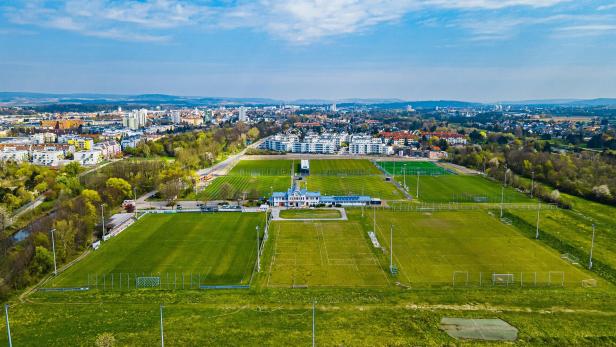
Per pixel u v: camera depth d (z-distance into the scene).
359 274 173.88
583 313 138.88
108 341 119.19
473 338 123.25
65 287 162.25
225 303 147.62
